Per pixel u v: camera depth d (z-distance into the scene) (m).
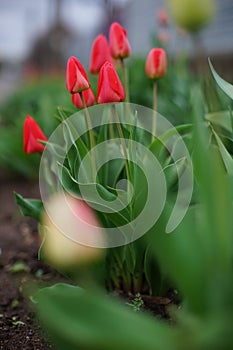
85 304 0.49
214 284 0.52
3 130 2.10
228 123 0.96
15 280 1.12
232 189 0.65
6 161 1.95
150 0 4.32
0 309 1.00
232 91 0.85
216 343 0.48
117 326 0.49
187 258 0.53
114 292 0.91
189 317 0.52
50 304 0.48
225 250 0.52
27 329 0.90
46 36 8.88
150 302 0.87
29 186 1.92
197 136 0.55
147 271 0.85
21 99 3.46
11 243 1.36
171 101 1.68
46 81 4.62
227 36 2.95
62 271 0.84
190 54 2.47
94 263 0.85
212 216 0.53
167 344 0.49
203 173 0.53
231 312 0.50
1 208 1.67
